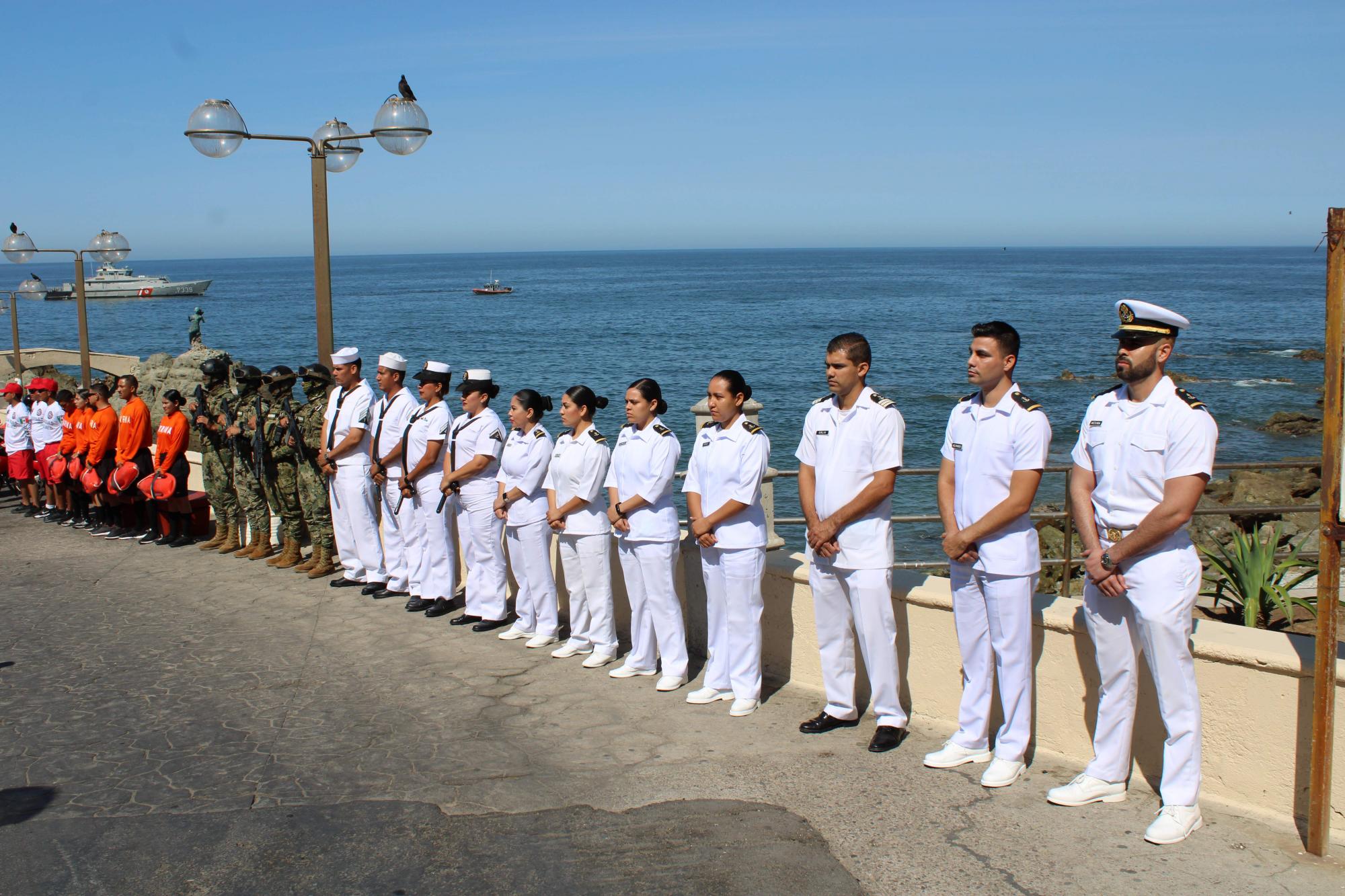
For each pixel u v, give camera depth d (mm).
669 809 4363
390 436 7934
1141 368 4031
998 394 4539
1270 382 37812
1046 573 10109
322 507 8719
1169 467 3920
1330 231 3494
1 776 4828
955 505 4668
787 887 3732
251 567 9227
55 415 12438
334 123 8852
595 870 3881
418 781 4695
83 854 4074
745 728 5270
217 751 5078
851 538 4914
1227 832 3994
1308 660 3916
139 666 6465
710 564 5555
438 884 3805
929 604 5129
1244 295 94000
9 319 89250
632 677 6152
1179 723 4016
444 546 7605
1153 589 3973
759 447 5391
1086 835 4039
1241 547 7066
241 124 8391
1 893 3795
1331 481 3584
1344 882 3643
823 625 5129
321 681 6145
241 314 92625
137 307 105562
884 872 3811
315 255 8867
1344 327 3508
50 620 7578
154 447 11969
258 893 3766
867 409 4906
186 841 4164
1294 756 3990
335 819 4332
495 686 6031
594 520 6281
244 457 9266
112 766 4922
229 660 6566
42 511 12680
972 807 4309
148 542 10500
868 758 4840
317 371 8695
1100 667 4242
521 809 4398
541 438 6711
